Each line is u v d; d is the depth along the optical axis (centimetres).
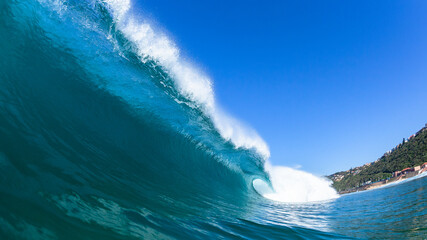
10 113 429
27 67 573
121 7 875
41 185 321
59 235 245
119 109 833
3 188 274
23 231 227
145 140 873
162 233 339
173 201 538
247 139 1576
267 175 1694
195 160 1108
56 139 494
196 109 1184
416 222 615
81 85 732
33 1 652
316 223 683
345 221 711
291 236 502
